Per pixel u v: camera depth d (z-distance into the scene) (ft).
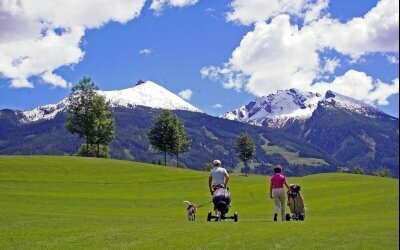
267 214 145.38
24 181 228.22
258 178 291.79
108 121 410.93
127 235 60.85
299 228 66.80
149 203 181.06
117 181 245.24
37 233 63.16
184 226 70.49
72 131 405.18
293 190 95.86
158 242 55.88
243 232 62.95
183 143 443.73
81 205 168.86
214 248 52.21
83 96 400.88
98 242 56.18
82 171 266.16
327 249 51.24
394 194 177.06
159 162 565.94
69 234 62.23
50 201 175.63
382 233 61.41
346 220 85.40
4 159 290.56
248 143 465.88
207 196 203.21
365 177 272.92
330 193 195.21
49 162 286.87
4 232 64.03
